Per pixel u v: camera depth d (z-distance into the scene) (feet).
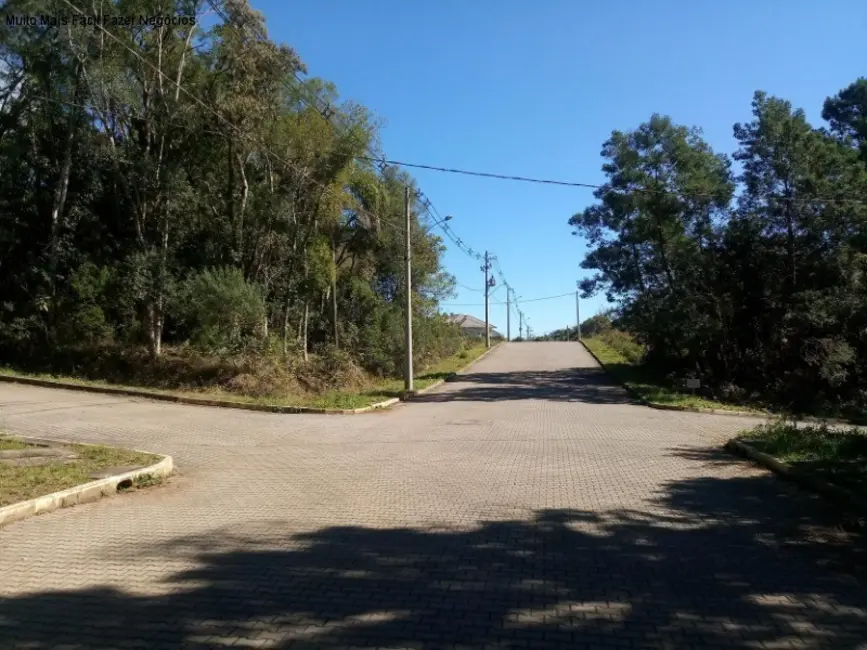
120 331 80.53
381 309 112.88
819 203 84.33
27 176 84.48
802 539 21.39
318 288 94.32
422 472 32.89
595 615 14.94
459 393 84.69
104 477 28.81
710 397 81.00
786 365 87.61
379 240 111.86
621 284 111.04
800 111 86.99
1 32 74.13
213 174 91.25
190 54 81.51
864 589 16.79
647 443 43.01
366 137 84.02
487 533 21.80
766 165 87.71
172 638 13.64
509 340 293.64
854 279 81.51
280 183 90.02
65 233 84.12
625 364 125.90
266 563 18.63
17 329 78.38
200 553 19.65
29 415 51.24
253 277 89.20
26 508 24.18
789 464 32.45
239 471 33.42
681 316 90.02
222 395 68.59
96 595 16.12
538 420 56.08
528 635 13.83
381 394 76.69
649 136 98.89
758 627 14.34
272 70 76.43
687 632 14.05
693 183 95.71
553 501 26.55
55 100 77.87
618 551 19.92
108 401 62.23
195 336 75.77
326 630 14.02
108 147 80.02
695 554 19.69
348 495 27.78
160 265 77.25
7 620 14.58
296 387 73.82
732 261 90.48
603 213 110.11
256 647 13.21
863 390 81.05
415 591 16.39
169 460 33.37
